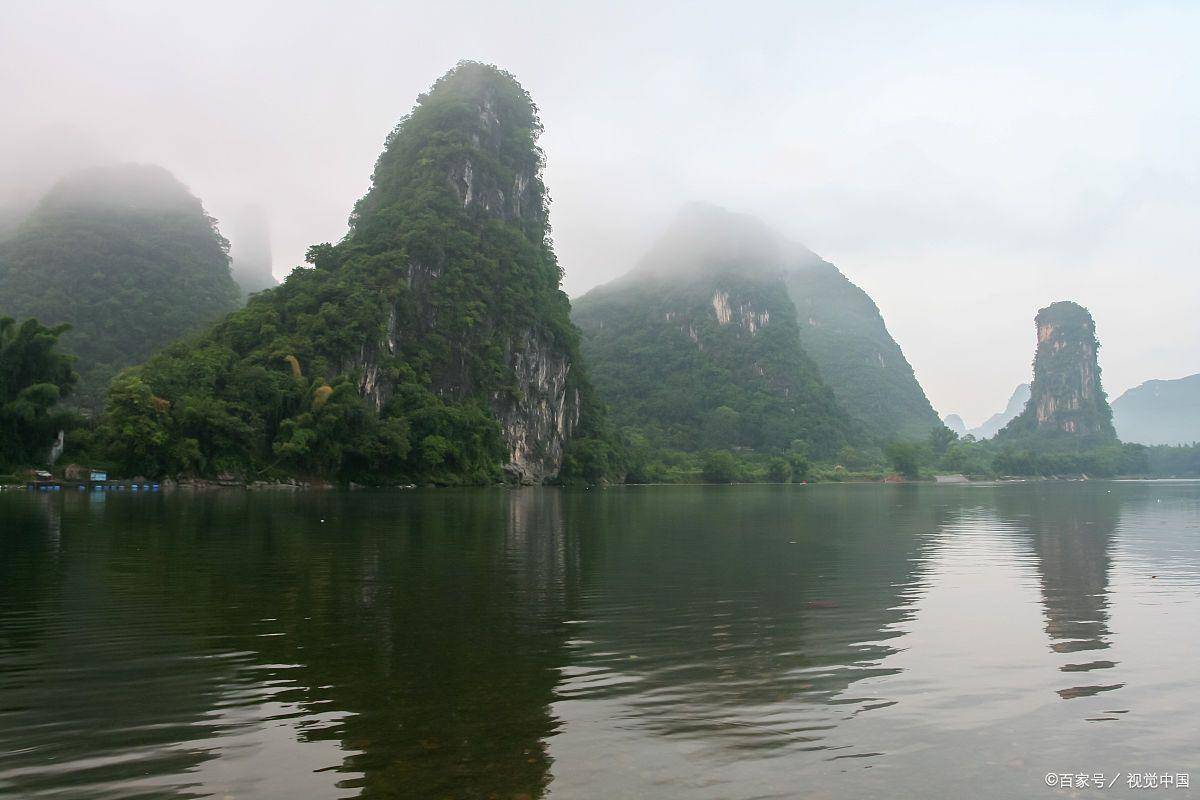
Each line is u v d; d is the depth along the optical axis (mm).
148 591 16344
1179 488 112750
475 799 6480
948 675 10188
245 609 14523
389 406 97625
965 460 191625
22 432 69562
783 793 6641
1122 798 6570
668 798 6527
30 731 8055
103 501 48531
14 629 12719
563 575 19016
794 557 23031
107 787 6715
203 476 75000
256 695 9258
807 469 159125
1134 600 15695
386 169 136500
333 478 85062
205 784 6773
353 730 8094
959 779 6957
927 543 27422
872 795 6613
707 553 23906
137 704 8930
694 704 8969
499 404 112812
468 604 15156
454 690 9484
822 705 8945
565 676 10086
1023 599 15844
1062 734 8055
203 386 79938
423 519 37344
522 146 141625
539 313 124562
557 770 7082
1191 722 8406
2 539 26000
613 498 68375
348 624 13219
